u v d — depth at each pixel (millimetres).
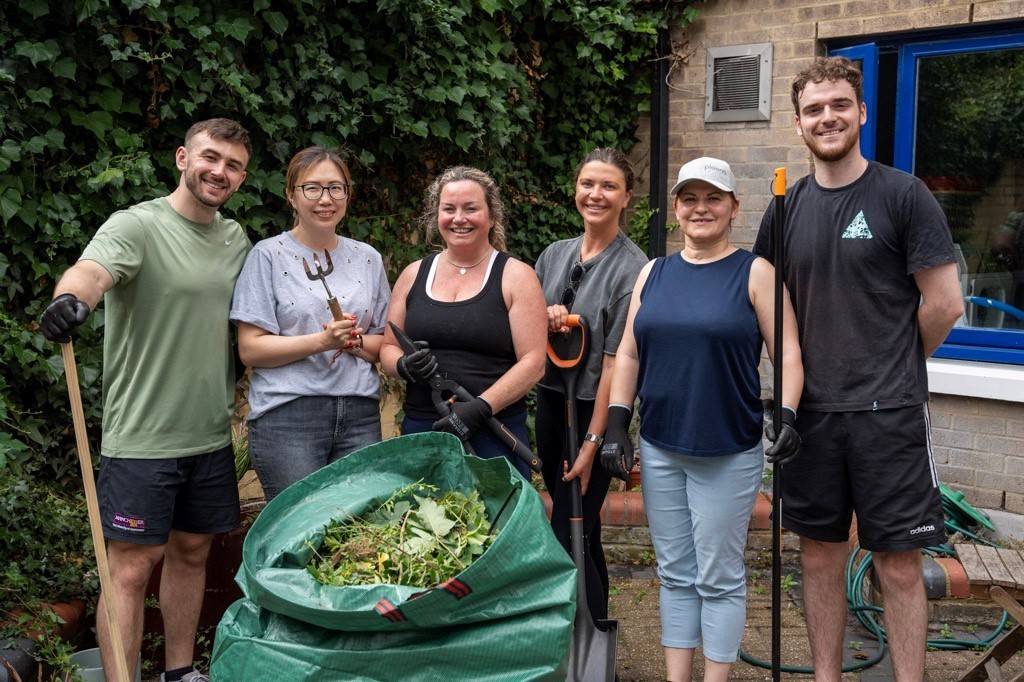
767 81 5000
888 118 4789
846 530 3027
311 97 4207
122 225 2758
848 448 2904
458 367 2920
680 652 2990
